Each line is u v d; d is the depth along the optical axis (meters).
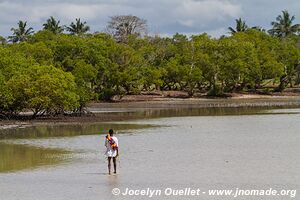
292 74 139.25
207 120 68.94
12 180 29.91
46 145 45.00
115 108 98.50
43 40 136.50
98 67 113.56
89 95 78.62
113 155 31.17
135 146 43.28
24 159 37.41
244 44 129.25
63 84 71.06
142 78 120.19
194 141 46.22
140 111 89.75
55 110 73.38
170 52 138.88
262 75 133.12
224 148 41.22
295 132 52.12
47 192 26.80
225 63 125.25
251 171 31.20
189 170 31.91
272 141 45.09
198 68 124.00
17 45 114.12
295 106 97.50
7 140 49.38
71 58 114.31
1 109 71.81
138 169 32.56
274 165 33.06
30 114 77.25
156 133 53.38
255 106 99.81
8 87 70.00
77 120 69.94
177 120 69.56
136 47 144.62
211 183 28.09
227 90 131.50
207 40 136.00
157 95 126.19
